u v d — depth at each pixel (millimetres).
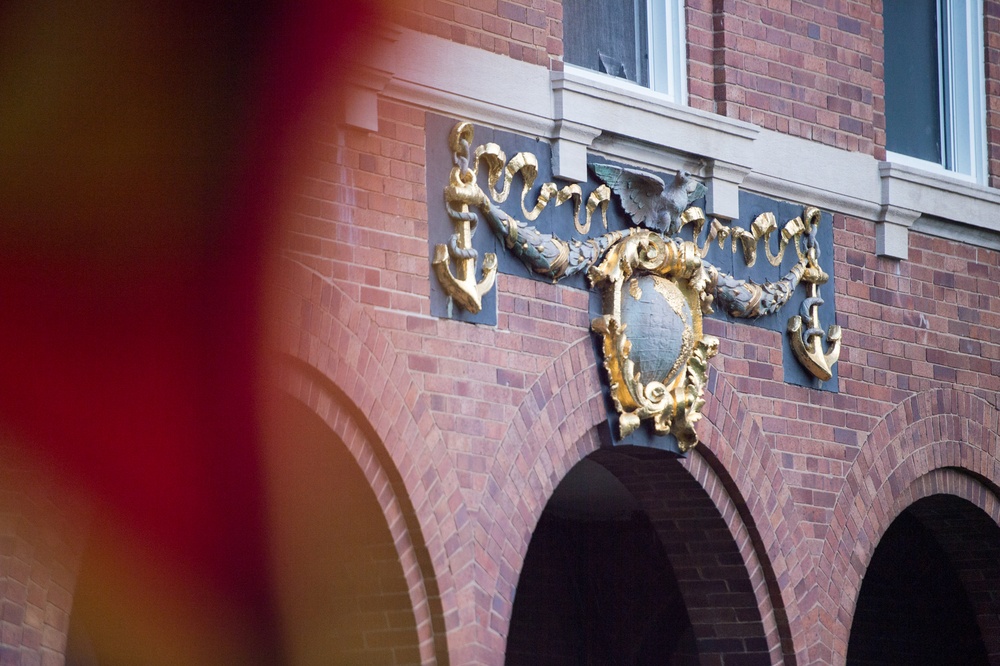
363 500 26047
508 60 27875
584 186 28781
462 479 26672
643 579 38156
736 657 31281
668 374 29219
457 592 26453
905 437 33531
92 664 28297
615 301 28641
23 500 22344
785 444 31516
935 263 34625
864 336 33188
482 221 27375
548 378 27969
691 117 30062
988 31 36562
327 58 25328
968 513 35375
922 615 39750
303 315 24844
